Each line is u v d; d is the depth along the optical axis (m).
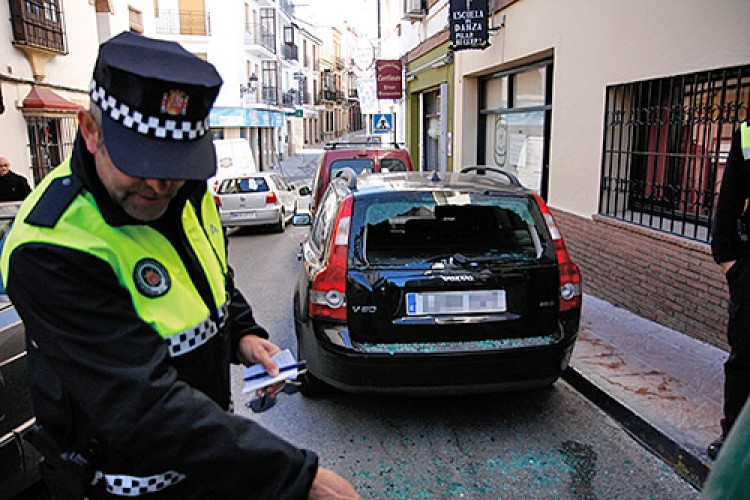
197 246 1.52
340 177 5.02
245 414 4.28
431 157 16.55
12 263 1.21
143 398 1.19
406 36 18.02
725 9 4.68
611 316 5.92
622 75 6.14
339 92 78.00
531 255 3.88
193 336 1.42
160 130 1.19
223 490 1.27
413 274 3.72
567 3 7.29
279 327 6.54
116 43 1.21
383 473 3.54
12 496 2.75
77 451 1.37
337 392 4.55
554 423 4.08
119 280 1.28
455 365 3.70
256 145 40.44
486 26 9.33
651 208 5.77
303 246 5.02
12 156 12.76
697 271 5.03
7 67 12.67
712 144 5.12
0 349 2.72
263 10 41.97
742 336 3.04
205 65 1.26
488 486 3.39
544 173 8.98
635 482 3.40
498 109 10.97
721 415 3.87
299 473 1.28
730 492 1.08
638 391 4.23
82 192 1.26
